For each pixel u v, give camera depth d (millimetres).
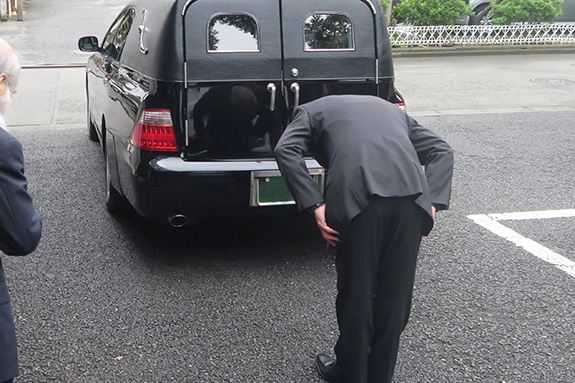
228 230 4930
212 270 4254
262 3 4051
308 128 2768
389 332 2756
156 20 4254
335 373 3023
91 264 4320
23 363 3184
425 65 13758
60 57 13453
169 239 4754
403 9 15742
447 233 4930
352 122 2686
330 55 4141
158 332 3490
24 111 9102
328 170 2672
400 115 2816
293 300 3865
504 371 3150
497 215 5312
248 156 4133
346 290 2717
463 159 6965
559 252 4590
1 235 1938
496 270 4289
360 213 2572
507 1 16000
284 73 4086
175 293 3932
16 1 19219
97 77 6148
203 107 4027
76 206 5430
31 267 4262
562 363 3223
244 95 4055
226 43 4031
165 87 4000
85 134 7957
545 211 5422
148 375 3096
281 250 4582
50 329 3508
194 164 4031
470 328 3555
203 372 3129
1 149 1899
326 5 4137
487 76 12391
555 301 3871
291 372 3143
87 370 3133
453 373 3131
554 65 13852
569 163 6848
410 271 2697
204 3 3996
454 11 15500
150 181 4020
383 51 4242
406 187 2562
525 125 8562
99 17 19688
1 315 1985
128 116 4324
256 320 3631
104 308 3740
